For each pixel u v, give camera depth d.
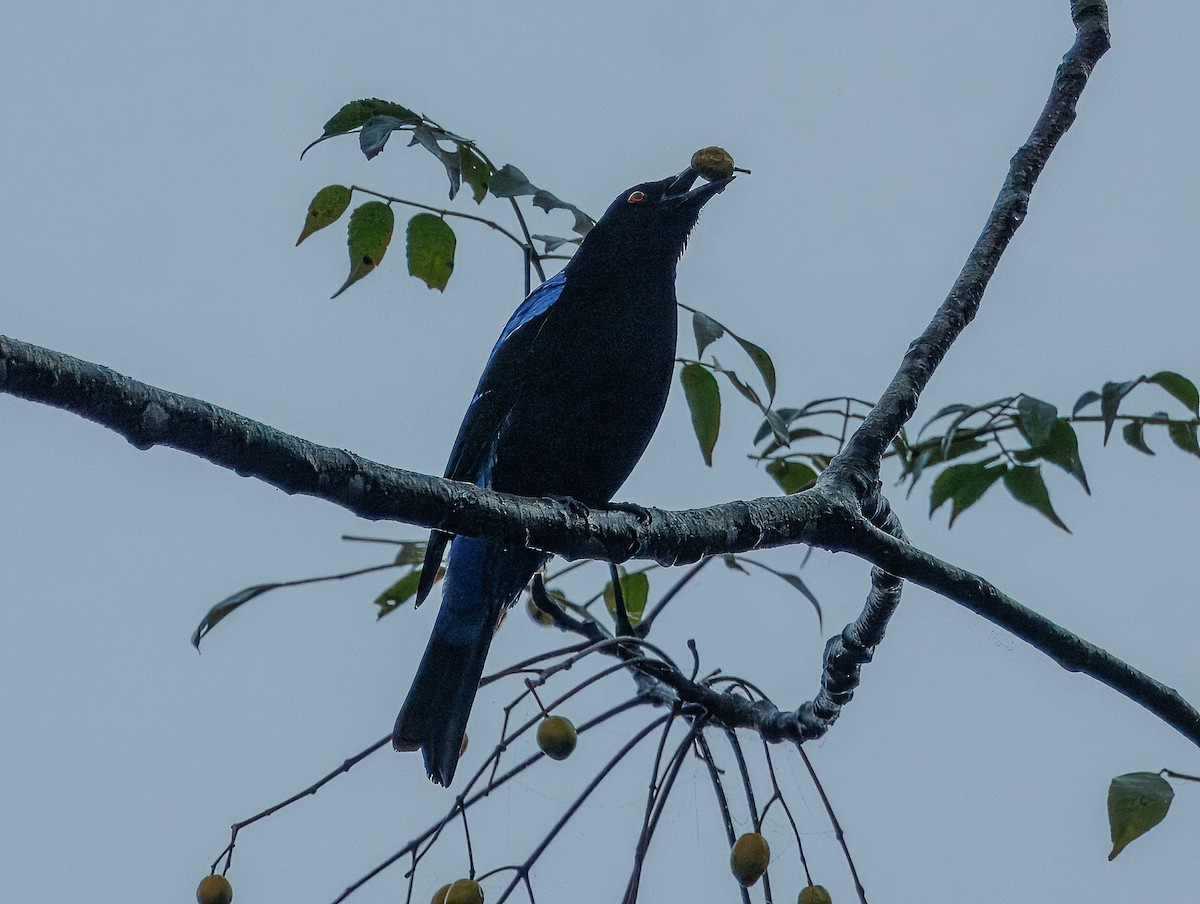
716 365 11.02
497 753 9.14
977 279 10.51
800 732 9.84
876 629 9.77
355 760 9.64
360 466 7.18
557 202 10.40
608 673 9.52
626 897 9.06
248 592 10.59
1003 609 9.32
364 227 10.49
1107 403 10.48
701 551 8.78
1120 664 9.56
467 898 8.73
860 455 9.62
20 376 5.93
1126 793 8.30
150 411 6.30
